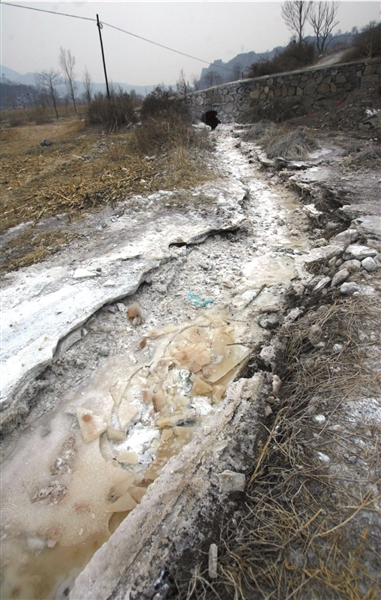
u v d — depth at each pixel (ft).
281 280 15.10
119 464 8.82
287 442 7.87
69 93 102.47
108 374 11.22
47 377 10.74
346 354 9.58
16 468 8.84
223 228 18.37
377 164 24.58
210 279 15.52
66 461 8.93
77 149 38.47
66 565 7.16
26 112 69.72
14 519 7.89
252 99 49.70
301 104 44.96
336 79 43.16
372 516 6.21
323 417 8.11
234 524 6.65
